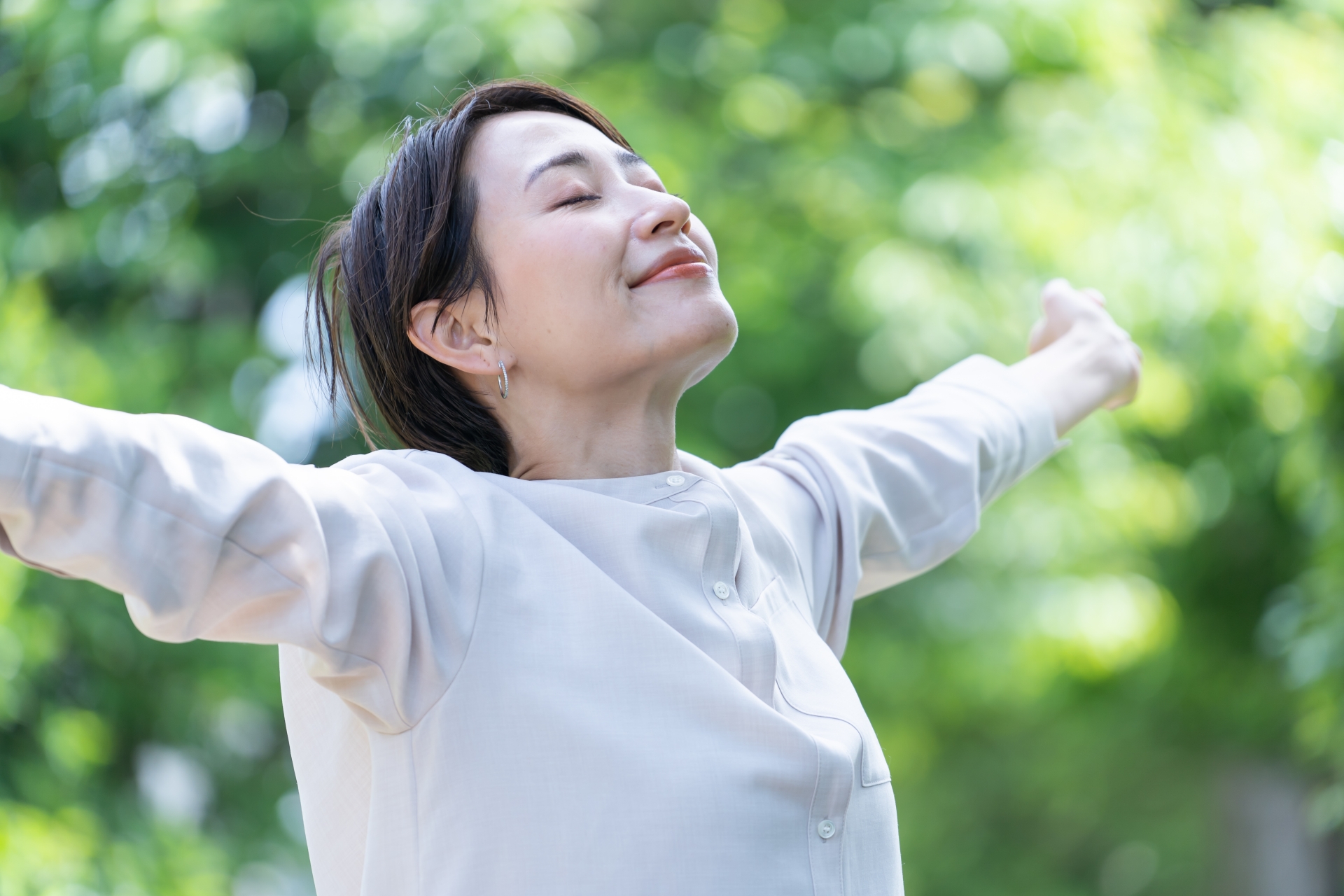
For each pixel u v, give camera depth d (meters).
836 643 2.79
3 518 1.77
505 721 2.06
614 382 2.39
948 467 3.01
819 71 9.38
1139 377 3.48
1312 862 13.09
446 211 2.42
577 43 8.66
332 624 1.97
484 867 2.02
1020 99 9.39
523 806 2.03
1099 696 12.20
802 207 9.21
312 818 2.30
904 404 3.16
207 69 8.05
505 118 2.51
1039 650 10.19
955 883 13.54
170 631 1.89
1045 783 13.36
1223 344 8.95
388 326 2.51
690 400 9.48
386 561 2.03
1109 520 9.56
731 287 9.05
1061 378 3.35
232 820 8.59
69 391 7.50
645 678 2.12
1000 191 8.84
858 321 8.63
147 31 8.03
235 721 8.73
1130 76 9.31
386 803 2.10
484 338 2.44
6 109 8.45
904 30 9.35
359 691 2.06
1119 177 8.98
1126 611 9.84
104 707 7.91
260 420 8.27
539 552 2.21
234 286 8.88
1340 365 8.27
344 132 8.40
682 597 2.25
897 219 8.83
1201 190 8.91
